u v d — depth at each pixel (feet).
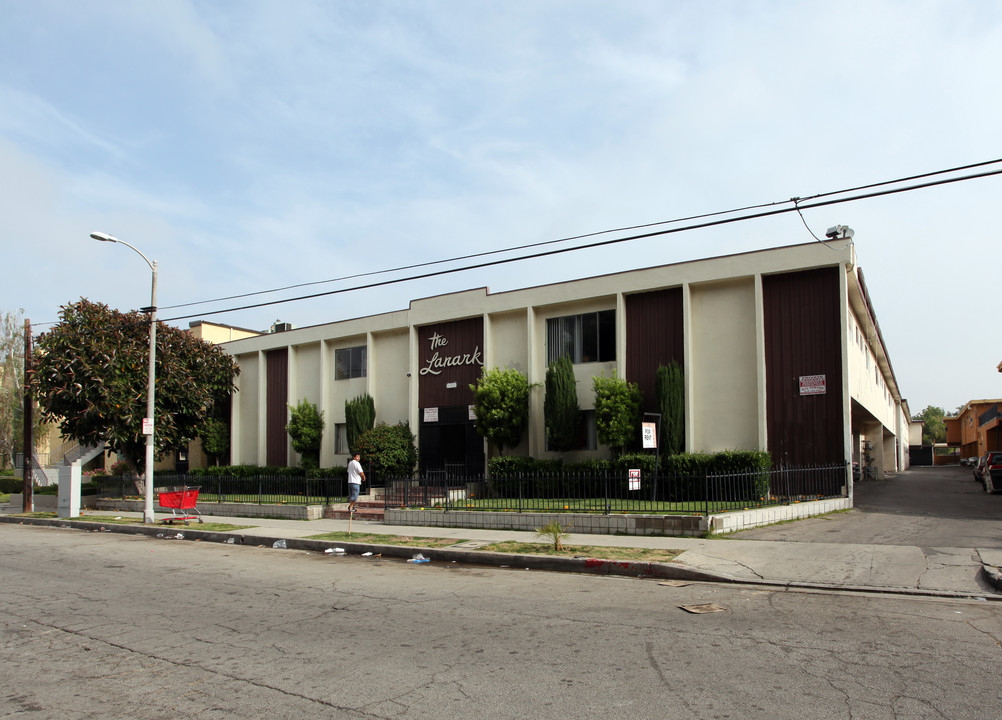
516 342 81.76
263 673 20.59
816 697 17.71
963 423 227.20
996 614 26.94
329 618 27.73
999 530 46.50
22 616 28.76
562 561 40.68
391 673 20.34
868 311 76.74
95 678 20.43
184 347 97.91
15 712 17.78
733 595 31.48
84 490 93.25
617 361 72.54
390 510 62.64
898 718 16.29
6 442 146.00
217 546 54.08
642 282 71.87
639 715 16.65
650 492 64.90
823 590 32.58
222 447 110.22
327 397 98.94
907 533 46.03
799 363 63.72
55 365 82.48
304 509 68.13
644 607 28.89
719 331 68.18
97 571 41.11
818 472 61.41
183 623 27.20
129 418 84.53
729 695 17.93
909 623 25.46
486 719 16.58
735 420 66.33
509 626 25.76
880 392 117.08
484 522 56.08
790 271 64.54
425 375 88.94
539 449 77.41
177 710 17.70
